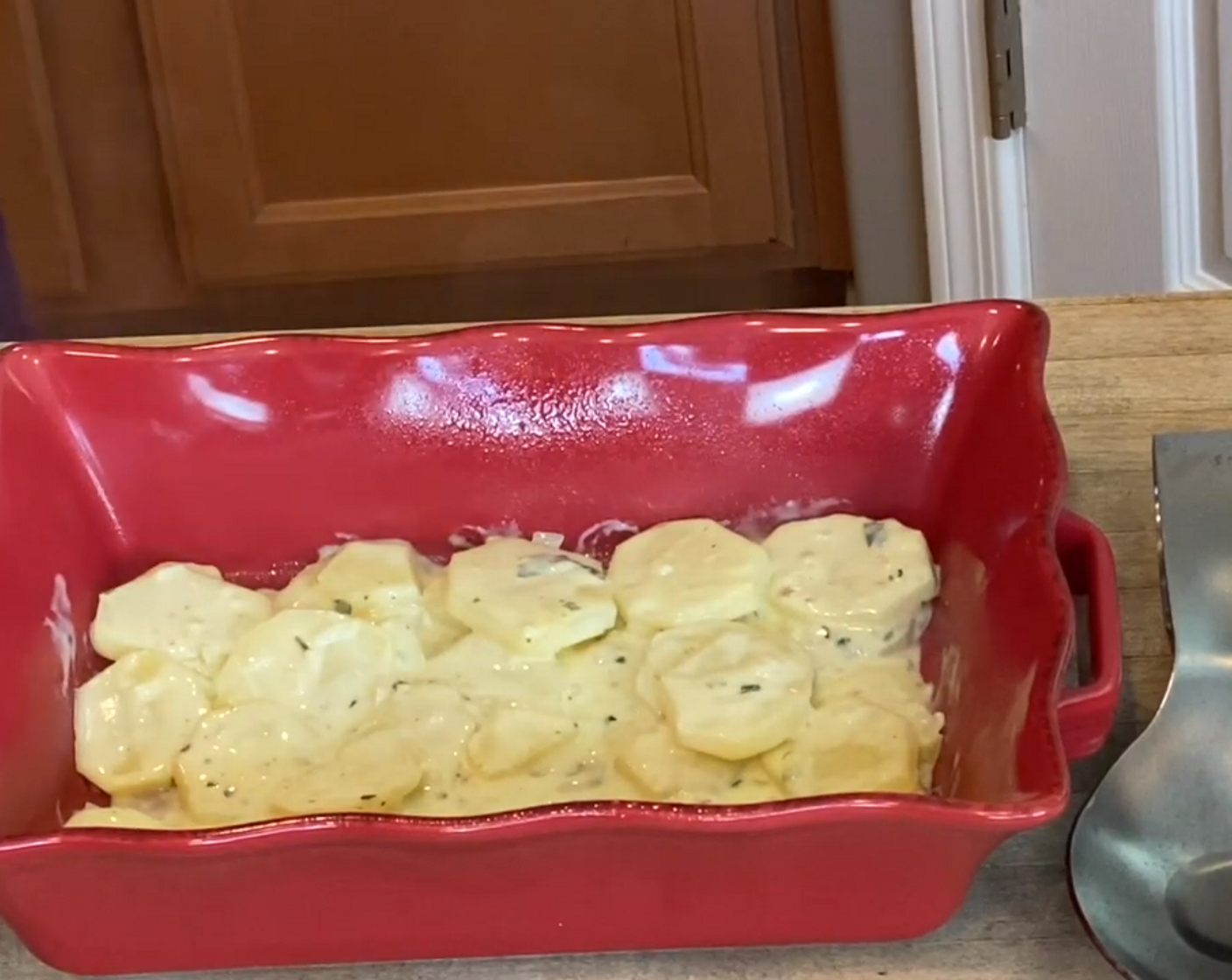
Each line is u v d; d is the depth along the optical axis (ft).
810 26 4.21
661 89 4.38
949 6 3.88
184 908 1.40
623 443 1.97
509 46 4.36
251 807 1.61
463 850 1.33
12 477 1.82
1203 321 2.31
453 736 1.69
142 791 1.69
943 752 1.66
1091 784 1.66
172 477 1.97
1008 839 1.57
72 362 1.92
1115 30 3.68
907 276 4.45
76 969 1.48
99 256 4.83
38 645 1.77
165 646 1.83
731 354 1.94
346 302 4.94
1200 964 1.42
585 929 1.45
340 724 1.73
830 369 1.93
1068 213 4.05
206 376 1.94
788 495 1.98
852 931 1.46
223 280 4.77
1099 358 2.25
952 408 1.91
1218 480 1.72
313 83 4.45
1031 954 1.50
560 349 1.95
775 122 4.38
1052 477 1.65
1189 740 1.58
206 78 4.43
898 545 1.87
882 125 4.20
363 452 1.98
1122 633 1.72
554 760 1.68
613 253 4.65
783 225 4.56
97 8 4.42
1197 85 3.65
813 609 1.81
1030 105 3.97
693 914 1.43
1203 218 3.82
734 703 1.66
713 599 1.81
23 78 4.50
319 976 1.52
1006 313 1.89
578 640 1.81
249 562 2.01
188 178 4.59
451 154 4.54
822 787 1.58
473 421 1.97
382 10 4.33
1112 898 1.47
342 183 4.61
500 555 1.90
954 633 1.78
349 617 1.82
